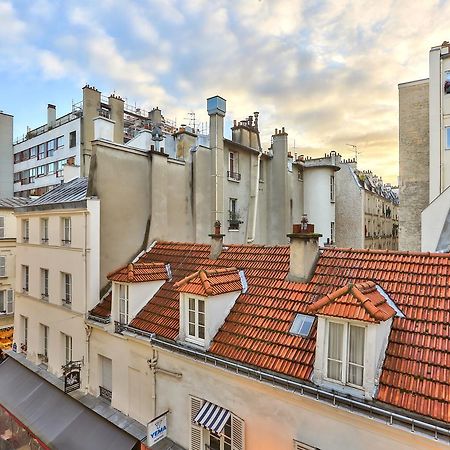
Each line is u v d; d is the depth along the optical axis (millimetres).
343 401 6727
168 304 11609
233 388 8570
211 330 9406
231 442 8562
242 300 10148
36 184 48875
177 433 9836
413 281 8453
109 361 12703
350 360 7121
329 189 31031
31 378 15500
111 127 17281
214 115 21328
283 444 7648
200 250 13867
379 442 6434
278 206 27484
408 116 25906
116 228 14695
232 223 23562
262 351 8516
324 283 9500
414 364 6840
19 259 18125
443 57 22516
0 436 14398
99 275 13797
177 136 21500
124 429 10867
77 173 22578
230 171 24188
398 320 7680
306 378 7508
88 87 39625
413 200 25531
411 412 6227
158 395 10445
